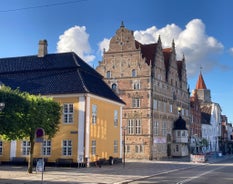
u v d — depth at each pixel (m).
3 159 41.06
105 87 46.69
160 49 66.88
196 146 87.50
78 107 39.38
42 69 43.53
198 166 45.66
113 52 64.75
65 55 45.25
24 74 44.00
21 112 27.64
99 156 42.03
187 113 81.56
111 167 39.34
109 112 45.53
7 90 27.39
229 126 141.50
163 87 67.19
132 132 61.88
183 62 80.44
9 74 44.75
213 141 113.75
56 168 36.34
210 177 28.94
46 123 30.75
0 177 26.30
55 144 39.69
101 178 26.81
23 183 22.66
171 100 71.19
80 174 29.75
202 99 125.44
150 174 31.19
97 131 41.62
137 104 62.12
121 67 63.84
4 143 41.31
